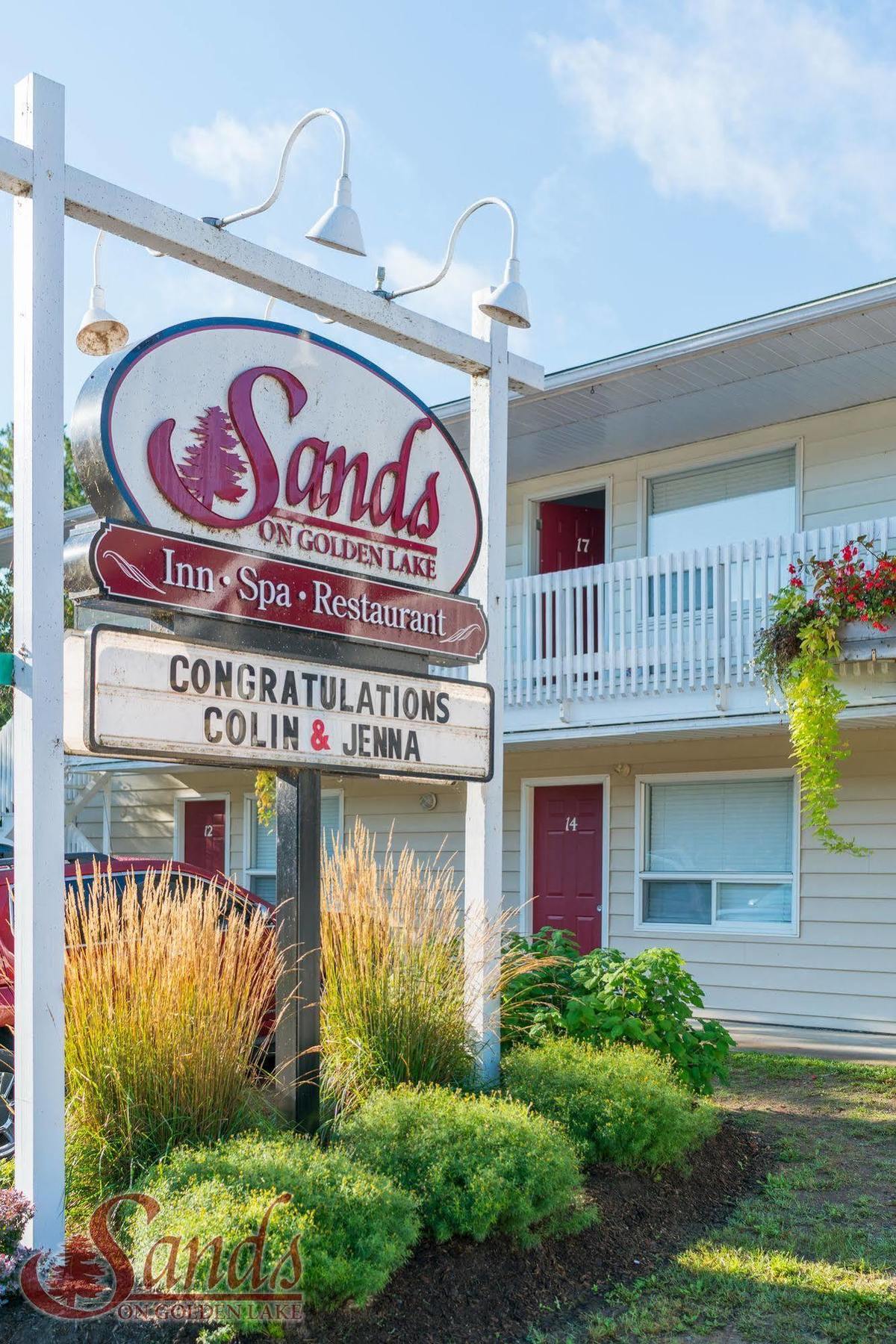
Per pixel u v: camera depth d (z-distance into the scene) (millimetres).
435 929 5938
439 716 6105
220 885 6707
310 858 5305
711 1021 6773
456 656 6254
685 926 11445
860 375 9961
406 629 5949
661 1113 5453
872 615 8453
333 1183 4062
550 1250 4629
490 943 6062
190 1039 4754
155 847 16594
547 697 10992
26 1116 4125
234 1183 3994
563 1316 4262
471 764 6289
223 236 5184
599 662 10523
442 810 13359
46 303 4387
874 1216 5270
